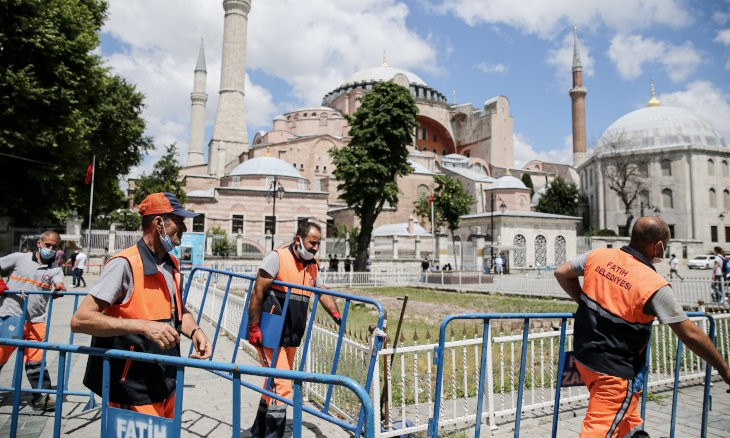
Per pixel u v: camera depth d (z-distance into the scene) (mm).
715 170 65062
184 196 45531
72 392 5387
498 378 7465
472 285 29609
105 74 25969
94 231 30391
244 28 69875
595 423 3256
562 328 3967
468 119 86438
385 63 97125
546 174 84562
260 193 47594
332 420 4211
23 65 21234
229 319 10656
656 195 65750
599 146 77500
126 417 2635
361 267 32906
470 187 66000
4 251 24797
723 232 64188
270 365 4504
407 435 4980
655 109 75250
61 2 22312
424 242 43625
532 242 47094
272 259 4652
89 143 27781
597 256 3547
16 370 2934
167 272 3484
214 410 5742
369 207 33781
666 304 3121
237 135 68688
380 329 4434
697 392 6934
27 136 21422
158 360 2545
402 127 33438
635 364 3291
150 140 35594
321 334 6262
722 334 7730
